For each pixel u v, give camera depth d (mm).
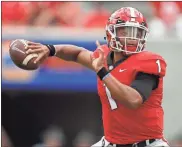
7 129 29328
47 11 29719
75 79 26125
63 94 29922
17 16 29594
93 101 30219
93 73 26125
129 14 15953
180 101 26359
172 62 26359
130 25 15805
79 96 30094
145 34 16125
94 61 15211
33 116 29734
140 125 16172
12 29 26203
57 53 17688
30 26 28703
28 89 26328
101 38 26109
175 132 26391
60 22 29656
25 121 29656
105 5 31609
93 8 31484
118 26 15891
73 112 30266
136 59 15953
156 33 29938
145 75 15648
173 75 26359
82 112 30297
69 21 29734
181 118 26328
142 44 16078
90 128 30375
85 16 29922
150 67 15648
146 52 16188
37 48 17094
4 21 29562
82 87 26156
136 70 15742
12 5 29609
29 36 26203
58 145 29844
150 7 31281
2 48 26031
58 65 26078
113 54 16516
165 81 26391
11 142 29469
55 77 26125
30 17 29609
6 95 28984
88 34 26156
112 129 16578
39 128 29859
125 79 15891
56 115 30125
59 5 29891
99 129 30344
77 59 18031
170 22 30578
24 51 16734
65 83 26125
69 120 30297
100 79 15289
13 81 26109
